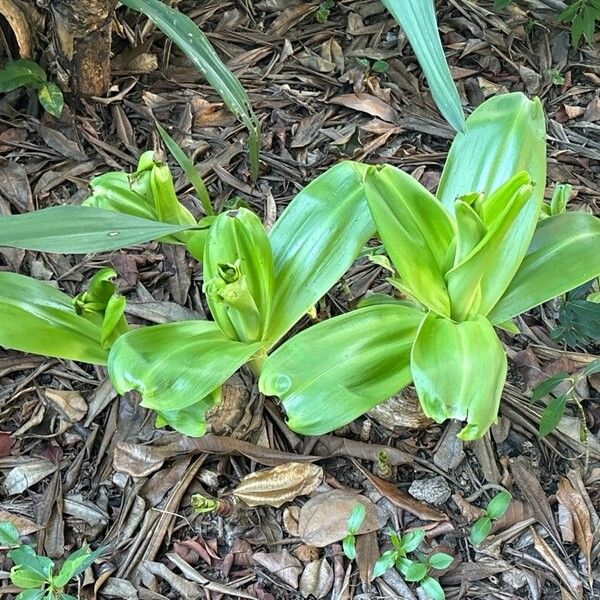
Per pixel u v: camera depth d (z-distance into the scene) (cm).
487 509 68
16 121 94
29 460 71
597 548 68
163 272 85
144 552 67
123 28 100
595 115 105
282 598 65
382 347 54
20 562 59
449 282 54
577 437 74
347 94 104
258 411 73
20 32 91
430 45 41
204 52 62
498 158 60
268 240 54
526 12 116
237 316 54
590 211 94
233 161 95
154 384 52
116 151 94
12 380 76
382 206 53
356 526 66
